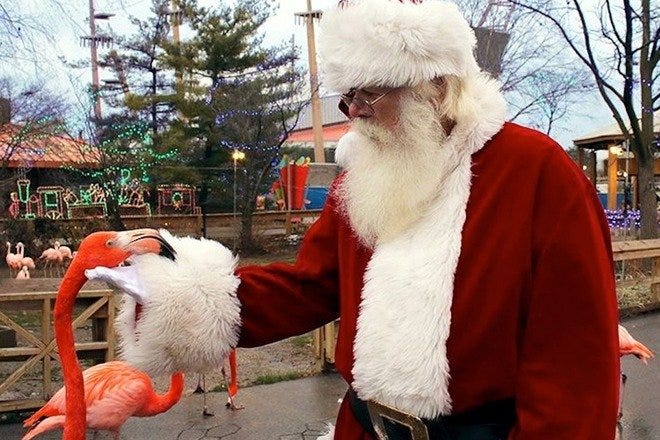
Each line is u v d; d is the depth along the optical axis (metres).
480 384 1.40
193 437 4.39
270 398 5.11
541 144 1.44
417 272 1.44
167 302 1.60
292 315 1.77
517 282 1.38
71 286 1.68
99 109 17.36
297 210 20.20
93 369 3.72
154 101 17.92
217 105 17.14
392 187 1.50
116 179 15.88
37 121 15.29
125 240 1.67
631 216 15.56
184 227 16.94
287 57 18.31
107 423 3.55
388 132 1.51
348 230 1.66
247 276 1.74
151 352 1.63
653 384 5.33
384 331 1.45
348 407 1.67
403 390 1.41
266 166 16.53
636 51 11.18
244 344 1.74
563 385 1.31
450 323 1.40
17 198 16.48
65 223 14.73
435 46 1.43
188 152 17.97
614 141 19.28
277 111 17.09
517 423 1.38
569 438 1.29
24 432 4.48
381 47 1.44
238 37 17.86
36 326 7.40
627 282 8.19
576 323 1.32
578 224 1.35
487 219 1.43
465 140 1.49
